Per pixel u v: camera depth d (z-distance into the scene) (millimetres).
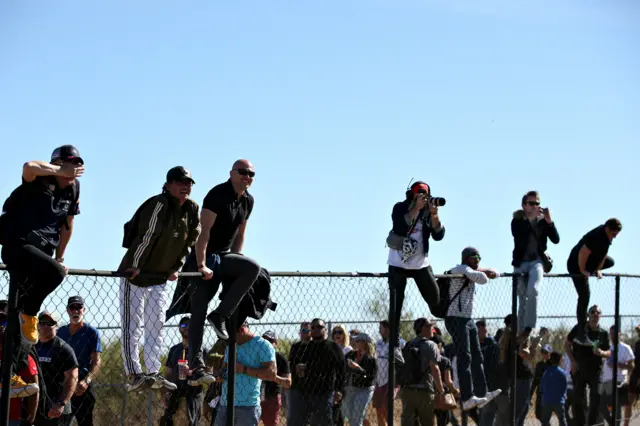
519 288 12172
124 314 8281
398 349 10398
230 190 8820
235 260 8750
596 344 13297
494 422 12164
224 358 9789
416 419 11195
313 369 10086
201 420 11500
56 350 8977
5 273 7188
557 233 12258
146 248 8039
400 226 10367
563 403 13406
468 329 11312
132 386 8289
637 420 15352
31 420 8352
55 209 7387
